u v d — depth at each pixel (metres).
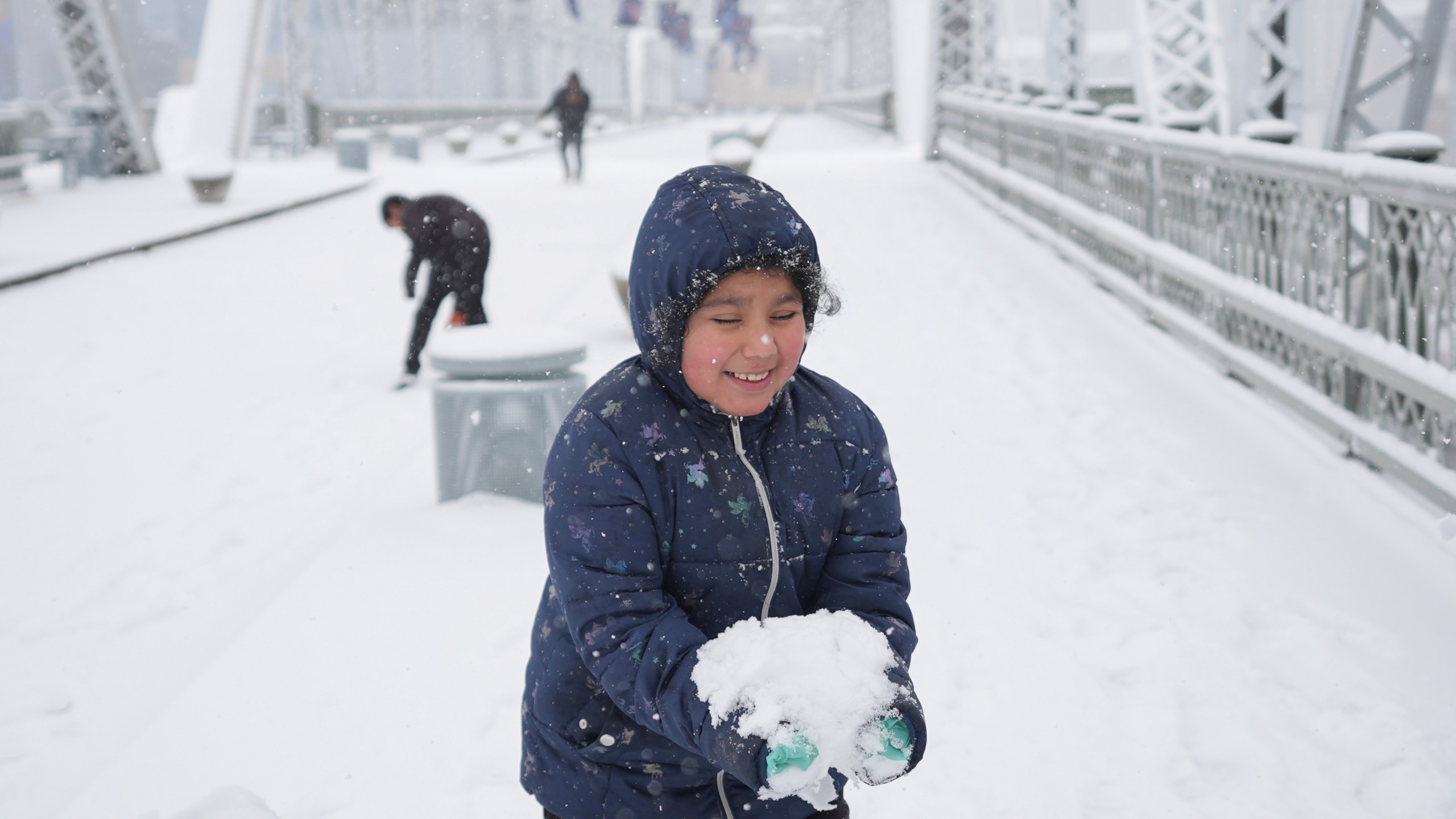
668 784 1.48
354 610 3.65
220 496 5.11
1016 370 6.52
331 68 32.91
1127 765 2.65
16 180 17.19
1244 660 3.11
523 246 12.97
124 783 2.74
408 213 6.73
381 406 6.57
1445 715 2.77
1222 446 4.94
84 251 11.92
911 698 1.19
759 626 1.23
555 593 1.50
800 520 1.39
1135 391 5.94
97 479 5.38
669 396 1.36
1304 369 5.19
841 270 10.04
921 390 6.16
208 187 16.70
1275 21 7.41
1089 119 9.41
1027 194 11.80
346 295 10.37
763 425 1.39
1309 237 5.03
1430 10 5.98
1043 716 2.88
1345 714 2.79
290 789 2.69
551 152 32.19
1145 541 3.99
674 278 1.24
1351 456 4.60
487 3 46.84
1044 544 4.03
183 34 39.91
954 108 19.61
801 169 21.73
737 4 52.59
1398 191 4.07
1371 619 3.31
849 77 61.69
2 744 3.07
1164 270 7.04
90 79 20.86
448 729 2.92
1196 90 9.91
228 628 3.75
